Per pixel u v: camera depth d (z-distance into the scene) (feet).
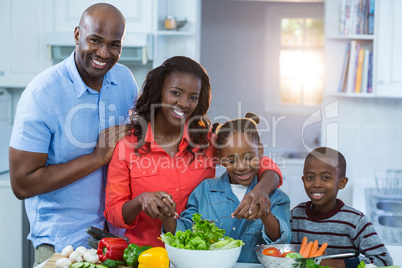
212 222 4.88
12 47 11.49
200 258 4.42
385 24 11.41
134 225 5.38
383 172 12.69
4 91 12.19
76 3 11.37
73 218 6.01
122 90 6.41
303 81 15.88
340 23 11.78
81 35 5.55
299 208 6.12
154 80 5.38
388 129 12.62
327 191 5.77
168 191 5.52
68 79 5.88
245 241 5.34
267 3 15.79
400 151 12.62
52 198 5.94
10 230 10.29
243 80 16.10
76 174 5.66
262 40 15.96
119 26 5.53
